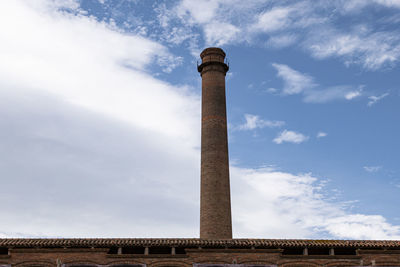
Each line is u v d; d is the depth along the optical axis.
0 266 28.55
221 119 52.38
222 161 50.19
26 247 29.28
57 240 30.08
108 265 29.56
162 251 31.31
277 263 30.38
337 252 32.31
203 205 48.19
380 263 30.81
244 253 30.44
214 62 54.84
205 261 30.02
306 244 30.72
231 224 47.91
